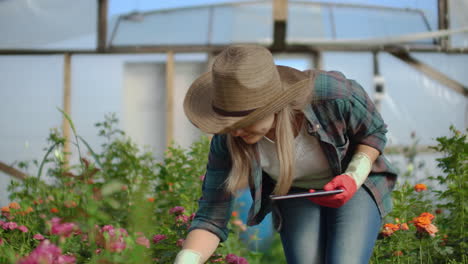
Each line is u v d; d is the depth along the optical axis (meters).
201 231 2.20
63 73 8.27
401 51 8.19
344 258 2.01
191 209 3.64
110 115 8.20
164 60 8.35
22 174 7.82
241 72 1.80
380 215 2.20
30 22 8.29
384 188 2.23
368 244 2.08
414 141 8.14
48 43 8.31
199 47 8.29
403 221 3.13
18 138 8.16
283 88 1.95
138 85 8.38
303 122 2.03
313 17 8.27
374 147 2.13
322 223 2.21
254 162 2.07
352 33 8.16
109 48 8.30
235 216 3.80
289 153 1.94
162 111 8.36
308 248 2.14
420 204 3.45
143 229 1.17
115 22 8.43
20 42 8.30
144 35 8.38
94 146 8.09
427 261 3.03
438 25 8.23
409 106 8.21
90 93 8.25
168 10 8.54
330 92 2.02
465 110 8.23
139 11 8.47
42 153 8.09
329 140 2.04
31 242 2.82
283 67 2.01
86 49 8.30
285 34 7.81
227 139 2.06
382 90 8.19
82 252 2.27
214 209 2.23
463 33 8.25
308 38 8.02
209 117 1.90
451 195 3.39
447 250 2.97
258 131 1.86
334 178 2.02
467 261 3.03
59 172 3.42
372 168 2.22
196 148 4.34
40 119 8.22
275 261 3.96
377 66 8.23
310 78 2.02
